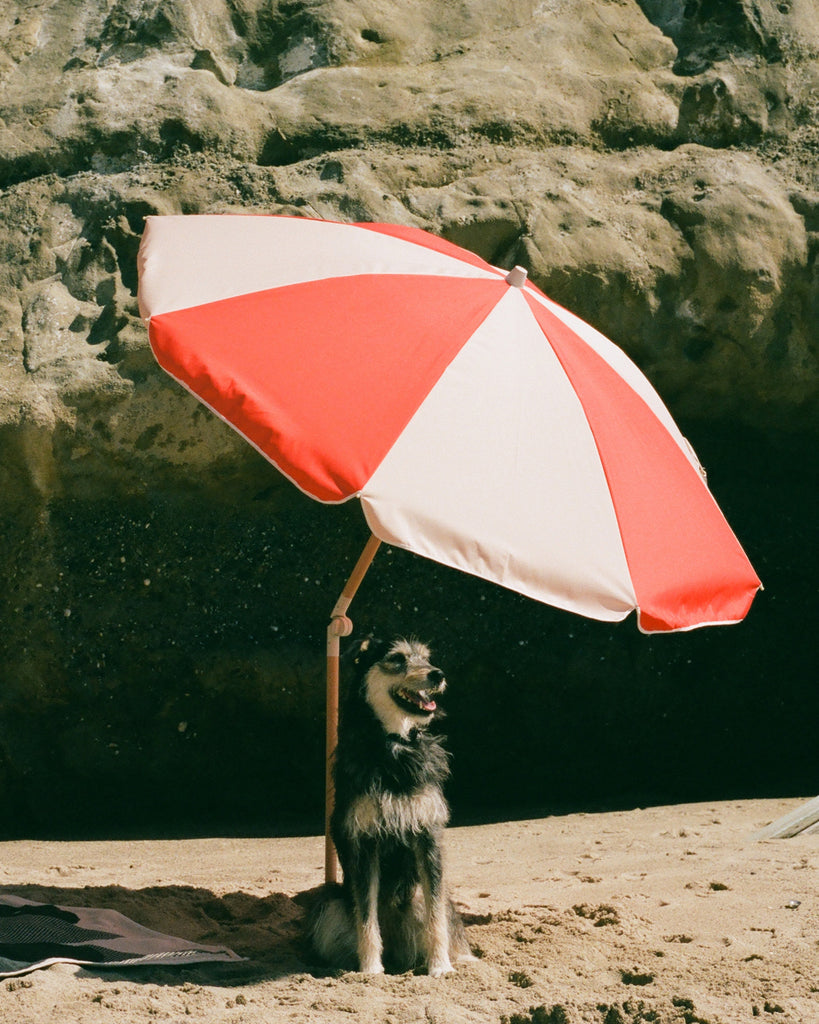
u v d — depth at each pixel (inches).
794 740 326.0
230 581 304.7
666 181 321.1
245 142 322.7
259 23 348.5
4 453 287.7
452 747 315.6
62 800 302.2
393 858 195.3
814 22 348.8
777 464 336.5
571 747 319.0
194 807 311.0
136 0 349.1
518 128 326.0
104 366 290.4
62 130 323.0
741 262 304.7
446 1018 175.8
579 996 181.3
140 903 218.5
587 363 197.3
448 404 185.0
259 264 199.3
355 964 194.2
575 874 230.8
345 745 193.5
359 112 327.9
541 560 179.3
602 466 187.8
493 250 307.0
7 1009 176.4
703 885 216.4
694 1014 175.2
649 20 358.9
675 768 325.1
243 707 302.8
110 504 297.7
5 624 291.6
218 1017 176.1
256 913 217.3
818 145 329.4
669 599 184.2
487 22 353.1
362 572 206.8
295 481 179.3
